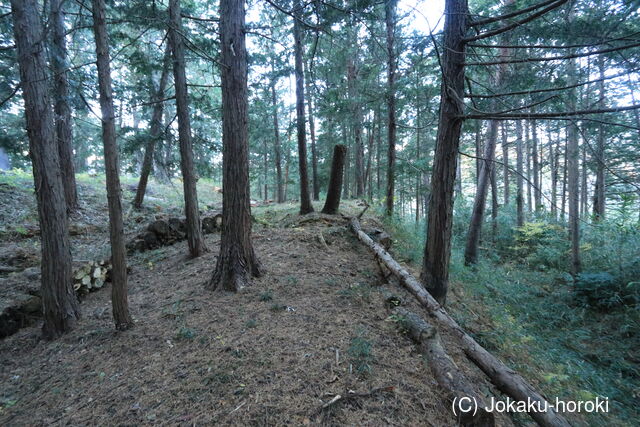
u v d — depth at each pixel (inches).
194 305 162.6
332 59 331.9
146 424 91.5
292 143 850.8
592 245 376.8
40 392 112.6
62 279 154.1
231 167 176.6
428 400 100.6
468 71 300.0
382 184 776.3
